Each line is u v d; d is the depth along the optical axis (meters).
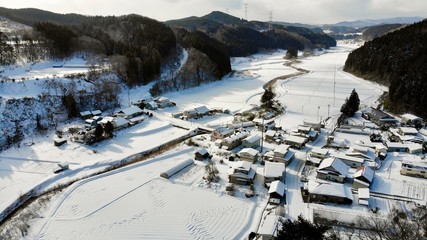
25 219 28.91
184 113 60.06
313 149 41.97
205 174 37.22
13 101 53.97
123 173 37.91
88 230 27.61
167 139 49.53
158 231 27.48
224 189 33.97
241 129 51.66
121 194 33.22
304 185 33.22
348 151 41.75
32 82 62.50
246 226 28.08
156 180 36.09
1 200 32.69
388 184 33.94
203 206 31.02
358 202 30.72
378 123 55.34
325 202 30.89
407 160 39.75
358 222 26.91
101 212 30.16
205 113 61.88
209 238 26.62
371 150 42.12
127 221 28.84
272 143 46.97
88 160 41.72
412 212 28.73
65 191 33.69
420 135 48.75
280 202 31.05
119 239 26.52
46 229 27.72
